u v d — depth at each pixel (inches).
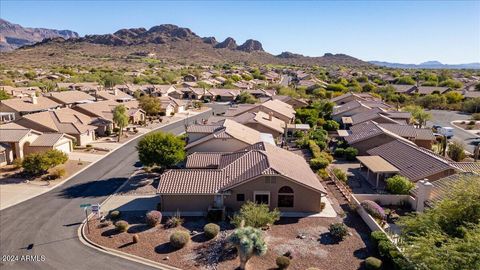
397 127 2176.4
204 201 1237.7
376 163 1569.9
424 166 1424.7
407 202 1295.5
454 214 842.2
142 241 1035.3
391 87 4901.6
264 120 2304.4
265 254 946.7
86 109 2635.3
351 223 1153.4
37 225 1148.5
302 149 2142.0
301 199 1230.3
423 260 698.8
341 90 4960.6
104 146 2233.0
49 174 1624.0
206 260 932.0
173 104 3631.9
